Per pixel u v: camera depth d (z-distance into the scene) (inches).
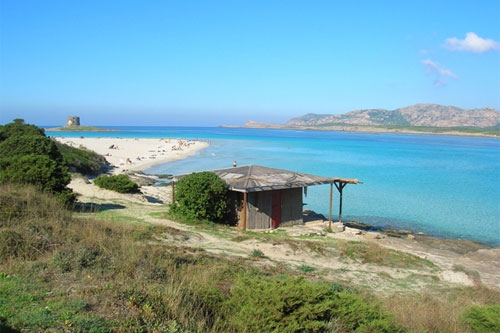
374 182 2015.3
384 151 4256.9
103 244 420.8
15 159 796.6
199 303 311.1
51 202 576.4
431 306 462.0
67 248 383.9
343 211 1346.0
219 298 334.3
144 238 582.6
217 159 2984.7
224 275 442.3
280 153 3718.0
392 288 566.3
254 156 3331.7
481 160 3368.6
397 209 1391.5
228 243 700.7
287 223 990.4
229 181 930.1
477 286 617.9
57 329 227.6
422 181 2074.3
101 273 335.6
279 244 717.9
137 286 306.8
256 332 276.8
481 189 1843.0
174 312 276.4
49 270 330.0
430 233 1101.1
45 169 774.5
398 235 1062.4
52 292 281.4
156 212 912.3
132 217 811.4
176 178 995.9
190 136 7637.8
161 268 368.5
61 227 464.8
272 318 282.0
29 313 242.7
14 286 285.4
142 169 2346.2
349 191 1734.7
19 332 220.5
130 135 7367.1
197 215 860.6
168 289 307.4
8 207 487.5
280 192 969.5
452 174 2390.5
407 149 4667.8
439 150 4603.8
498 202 1536.7
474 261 840.9
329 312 299.9
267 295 294.5
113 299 276.2
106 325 239.8
